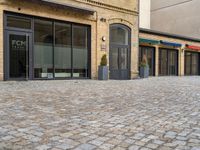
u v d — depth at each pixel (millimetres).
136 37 17594
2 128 4008
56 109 5512
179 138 3607
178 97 7555
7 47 11445
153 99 7109
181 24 28969
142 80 15492
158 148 3213
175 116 4984
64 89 9062
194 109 5699
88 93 8141
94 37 14938
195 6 27453
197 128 4129
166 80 15828
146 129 4051
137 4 17516
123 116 4934
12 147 3201
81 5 14078
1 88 8781
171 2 29984
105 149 3162
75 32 14266
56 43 13430
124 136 3684
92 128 4078
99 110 5480
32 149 3141
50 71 13164
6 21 11438
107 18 15555
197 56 26906
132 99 7066
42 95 7438
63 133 3799
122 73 16781
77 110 5449
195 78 19219
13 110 5301
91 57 14805
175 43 23312
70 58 14062
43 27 12875
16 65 11797
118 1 16172
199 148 3221
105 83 12188
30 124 4270
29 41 12273
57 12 13141
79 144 3334
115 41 16312
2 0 11117
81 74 14602
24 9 11875
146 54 21219
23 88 8969
